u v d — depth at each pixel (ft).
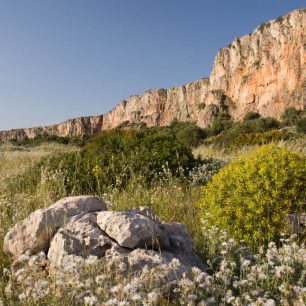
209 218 19.04
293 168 18.10
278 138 66.85
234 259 15.03
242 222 17.85
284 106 290.97
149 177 28.89
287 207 17.54
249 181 18.08
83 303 10.80
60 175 28.30
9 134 560.20
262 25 348.79
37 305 10.80
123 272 12.56
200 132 163.84
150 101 483.10
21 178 30.91
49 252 14.38
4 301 11.27
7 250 15.84
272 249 13.99
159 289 11.61
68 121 560.20
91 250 13.78
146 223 14.44
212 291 11.75
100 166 30.17
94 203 16.37
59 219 15.26
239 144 63.77
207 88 424.05
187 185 28.68
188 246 15.66
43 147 87.35
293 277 13.03
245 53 361.51
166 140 34.06
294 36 303.27
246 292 11.39
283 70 303.07
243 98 339.98
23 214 20.18
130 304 10.31
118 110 529.04
